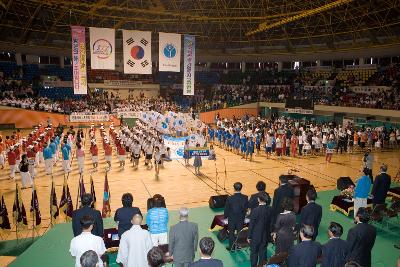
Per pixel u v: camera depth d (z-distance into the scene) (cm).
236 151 2616
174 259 647
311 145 2481
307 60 4403
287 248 686
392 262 898
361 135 2672
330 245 572
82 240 562
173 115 3152
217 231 1068
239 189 874
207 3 3884
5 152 2122
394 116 3102
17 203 1068
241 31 4544
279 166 2102
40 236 1054
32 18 3388
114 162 2156
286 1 3625
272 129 2819
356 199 1091
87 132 3378
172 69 2228
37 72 4462
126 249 609
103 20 4041
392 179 1781
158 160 1811
